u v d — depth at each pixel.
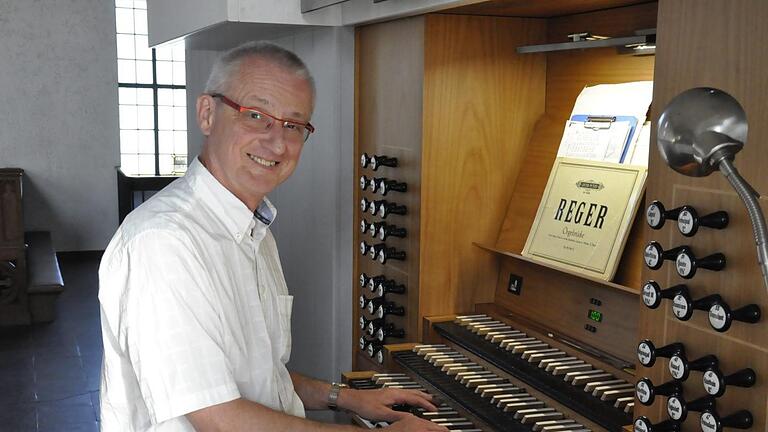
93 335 5.59
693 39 1.29
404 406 1.93
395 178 2.45
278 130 1.48
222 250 1.47
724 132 0.94
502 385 1.94
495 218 2.36
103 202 8.76
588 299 1.96
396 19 2.40
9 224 5.76
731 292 1.26
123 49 9.05
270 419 1.37
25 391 4.47
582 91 2.09
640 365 1.46
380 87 2.54
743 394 1.24
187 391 1.32
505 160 2.34
